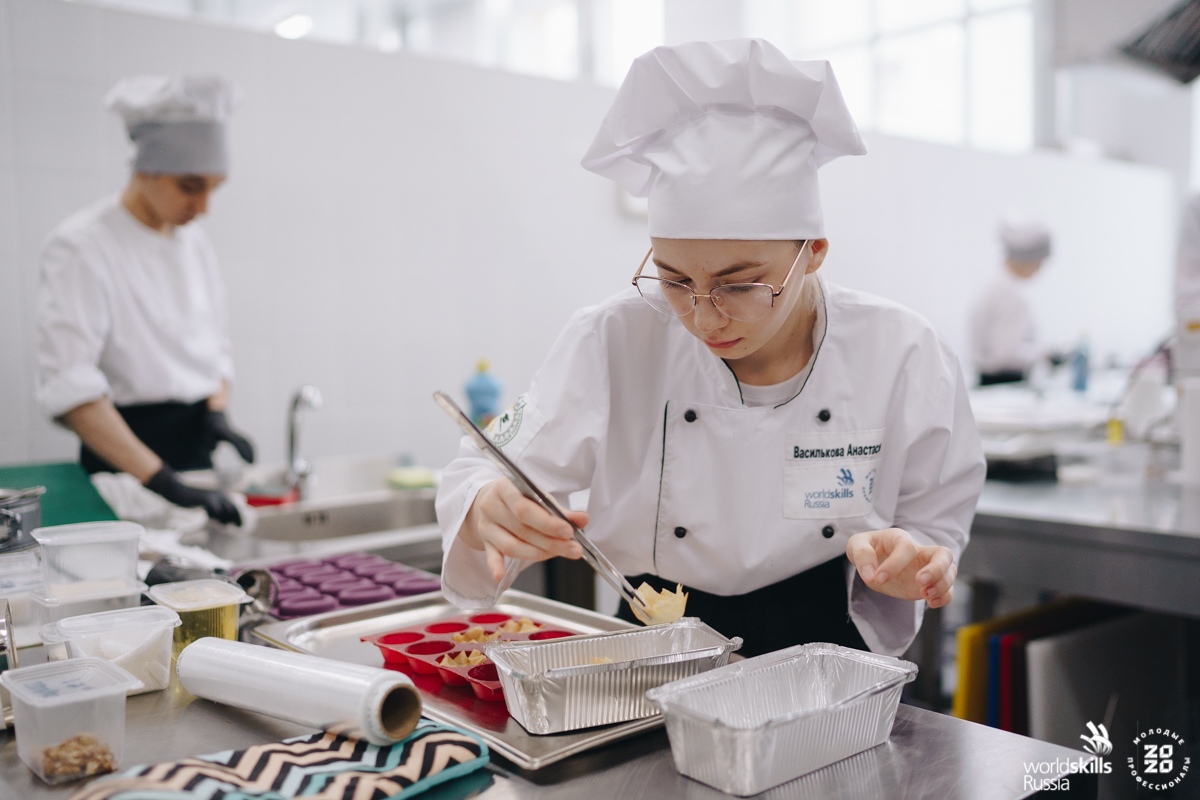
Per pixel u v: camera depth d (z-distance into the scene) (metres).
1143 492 2.38
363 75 3.46
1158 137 7.62
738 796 0.85
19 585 1.25
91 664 0.98
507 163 3.85
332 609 1.51
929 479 1.42
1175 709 2.55
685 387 1.40
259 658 1.01
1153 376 3.18
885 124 6.43
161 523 2.24
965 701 2.37
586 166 1.27
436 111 3.65
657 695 0.89
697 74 1.14
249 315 3.29
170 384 2.68
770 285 1.15
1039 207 6.36
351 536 2.63
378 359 3.59
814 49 6.46
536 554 1.11
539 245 3.97
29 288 2.89
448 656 1.17
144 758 0.93
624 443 1.44
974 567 2.27
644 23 5.11
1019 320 5.46
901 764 0.92
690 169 1.13
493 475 1.27
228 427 2.76
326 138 3.40
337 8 5.49
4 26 2.79
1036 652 2.25
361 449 3.58
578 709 0.97
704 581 1.43
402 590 1.58
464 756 0.89
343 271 3.48
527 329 3.97
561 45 5.12
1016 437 2.66
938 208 5.62
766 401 1.39
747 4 5.63
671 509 1.40
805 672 1.02
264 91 3.26
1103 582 2.03
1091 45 2.99
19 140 2.83
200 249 2.84
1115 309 7.21
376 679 0.91
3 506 1.42
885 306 1.40
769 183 1.12
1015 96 6.75
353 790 0.81
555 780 0.89
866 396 1.38
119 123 2.99
